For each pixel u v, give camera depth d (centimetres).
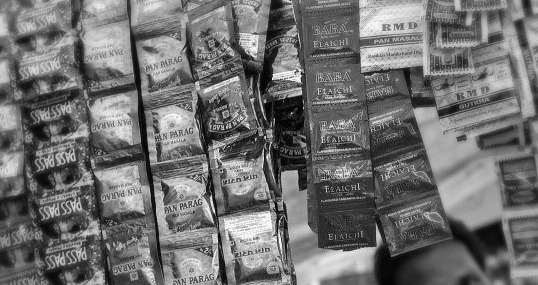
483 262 118
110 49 103
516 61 97
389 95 99
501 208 110
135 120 102
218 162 100
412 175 99
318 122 99
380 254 120
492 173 119
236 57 99
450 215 119
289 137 105
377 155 100
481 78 98
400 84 99
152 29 103
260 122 100
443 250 118
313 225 102
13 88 105
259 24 100
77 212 102
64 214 102
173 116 101
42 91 104
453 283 117
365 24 98
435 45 96
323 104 99
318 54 100
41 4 105
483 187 119
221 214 100
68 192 102
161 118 102
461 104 98
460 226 119
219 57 100
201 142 100
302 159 105
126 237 101
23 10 106
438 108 99
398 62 98
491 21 97
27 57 105
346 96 99
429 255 118
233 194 100
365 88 100
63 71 103
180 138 101
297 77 100
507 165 102
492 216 119
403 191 99
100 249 101
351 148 99
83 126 103
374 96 100
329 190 99
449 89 98
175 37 102
